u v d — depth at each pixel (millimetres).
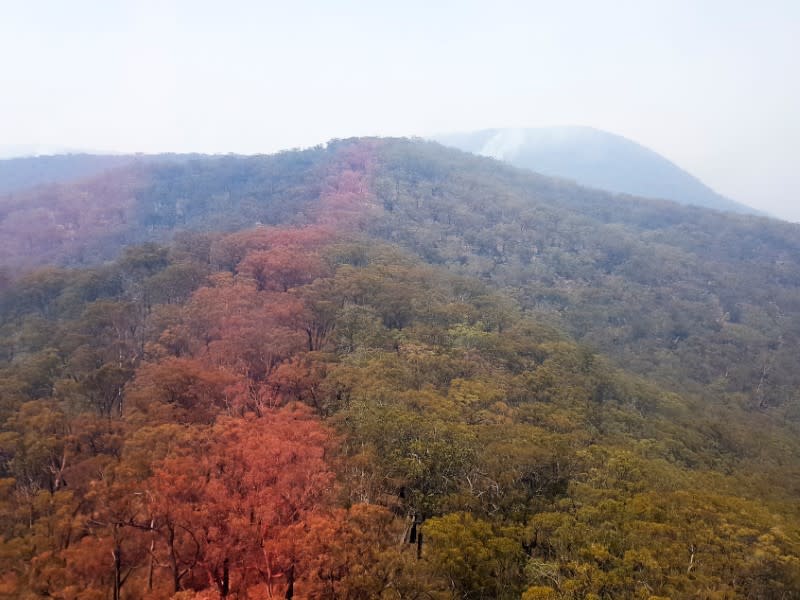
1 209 186375
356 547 30281
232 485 36000
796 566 30078
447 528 32656
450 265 152125
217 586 33469
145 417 47969
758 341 139625
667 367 118000
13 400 54938
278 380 56562
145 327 83500
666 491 41750
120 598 34500
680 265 183375
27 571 32125
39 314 97188
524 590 31078
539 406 59719
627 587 28656
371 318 79562
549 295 145625
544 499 41344
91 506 38781
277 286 89500
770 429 94375
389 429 44594
